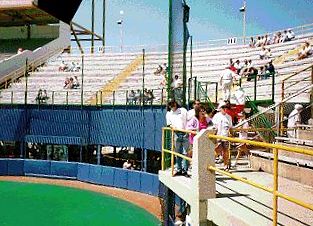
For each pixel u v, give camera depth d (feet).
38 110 86.07
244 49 103.81
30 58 120.78
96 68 116.26
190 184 24.52
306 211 18.39
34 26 139.33
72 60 125.80
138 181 70.85
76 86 103.50
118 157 86.74
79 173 80.33
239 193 22.30
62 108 84.53
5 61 109.81
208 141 21.39
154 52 116.06
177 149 28.45
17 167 83.97
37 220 51.83
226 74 47.57
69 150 87.81
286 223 16.55
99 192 70.13
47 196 66.44
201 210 20.99
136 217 53.78
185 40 34.65
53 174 82.17
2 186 73.82
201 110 30.89
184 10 34.40
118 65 116.26
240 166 33.14
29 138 85.87
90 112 81.87
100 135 80.43
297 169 25.55
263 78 69.67
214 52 108.99
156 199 64.75
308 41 86.48
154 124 71.87
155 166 77.15
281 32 101.04
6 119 87.76
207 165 21.27
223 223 18.92
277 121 40.98
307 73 62.64
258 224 16.40
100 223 50.78
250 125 44.39
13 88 106.83
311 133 28.84
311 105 39.83
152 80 99.81
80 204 61.26
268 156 29.84
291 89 57.57
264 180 26.25
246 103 51.98
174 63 33.50
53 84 107.34
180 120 28.37
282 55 87.30
